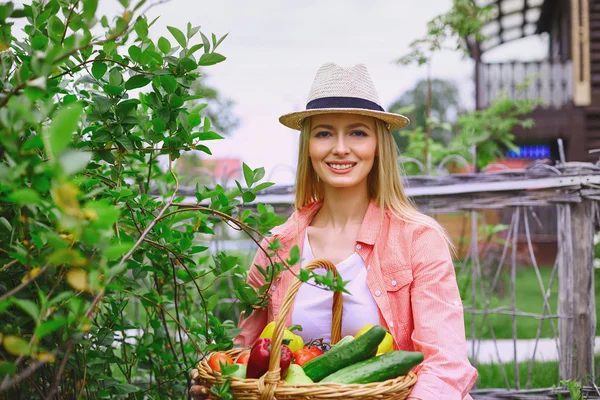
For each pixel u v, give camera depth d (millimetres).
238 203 2023
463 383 1877
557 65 11859
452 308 2016
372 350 1728
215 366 1793
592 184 3094
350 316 2119
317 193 2412
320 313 2139
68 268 1543
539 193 3205
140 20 1711
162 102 1859
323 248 2262
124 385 2049
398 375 1690
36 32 1656
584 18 11898
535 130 11945
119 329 2230
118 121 1847
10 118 1188
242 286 2141
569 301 3145
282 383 1601
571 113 11906
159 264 2277
